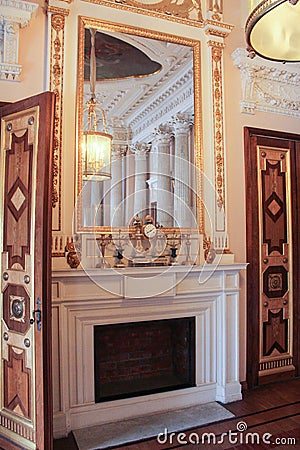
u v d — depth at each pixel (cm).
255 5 192
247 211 333
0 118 244
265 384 338
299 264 363
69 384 256
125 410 272
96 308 266
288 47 222
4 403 236
